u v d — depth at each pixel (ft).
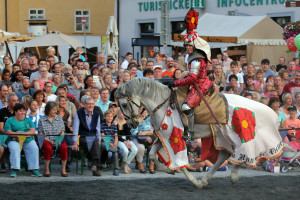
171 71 50.55
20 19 124.88
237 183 32.42
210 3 95.61
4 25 124.36
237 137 29.94
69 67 48.14
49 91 41.14
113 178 34.24
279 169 37.06
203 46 29.07
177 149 29.89
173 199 28.07
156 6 103.71
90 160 35.68
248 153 29.86
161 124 29.91
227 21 77.00
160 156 31.01
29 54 71.61
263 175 35.55
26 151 34.76
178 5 99.60
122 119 37.27
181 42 77.87
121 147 36.19
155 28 104.22
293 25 57.26
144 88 29.84
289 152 37.11
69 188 30.53
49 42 74.84
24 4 124.77
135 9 107.86
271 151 30.83
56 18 125.29
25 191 29.66
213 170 30.89
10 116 36.11
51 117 35.73
